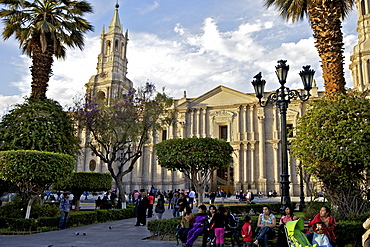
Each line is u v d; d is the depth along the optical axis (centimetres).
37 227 1609
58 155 1742
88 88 5638
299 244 873
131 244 1241
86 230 1669
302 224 924
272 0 2159
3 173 1605
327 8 1756
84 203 4112
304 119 1598
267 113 4966
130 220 2209
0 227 1662
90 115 2659
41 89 2131
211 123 5191
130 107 2706
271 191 4519
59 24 2323
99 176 2603
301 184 2797
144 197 1925
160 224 1399
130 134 2619
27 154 1634
